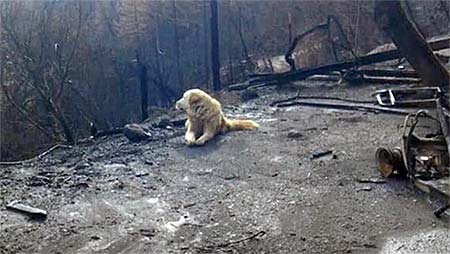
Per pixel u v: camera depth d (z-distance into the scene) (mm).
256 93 12109
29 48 17672
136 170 6820
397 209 5078
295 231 4707
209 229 4848
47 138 17516
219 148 7691
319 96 11469
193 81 24750
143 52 24031
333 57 18250
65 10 19906
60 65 18125
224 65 23391
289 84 13305
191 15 24484
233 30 23672
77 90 19875
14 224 5141
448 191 4984
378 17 7520
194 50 25562
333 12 19719
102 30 22984
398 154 5867
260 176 6344
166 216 5207
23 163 7371
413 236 4488
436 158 5641
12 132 17547
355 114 9562
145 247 4520
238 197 5656
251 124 8656
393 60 13812
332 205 5281
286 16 22438
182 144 8039
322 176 6203
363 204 5254
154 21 24297
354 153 7031
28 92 17625
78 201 5719
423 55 7449
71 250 4527
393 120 8844
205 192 5875
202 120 8117
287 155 7148
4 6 17609
